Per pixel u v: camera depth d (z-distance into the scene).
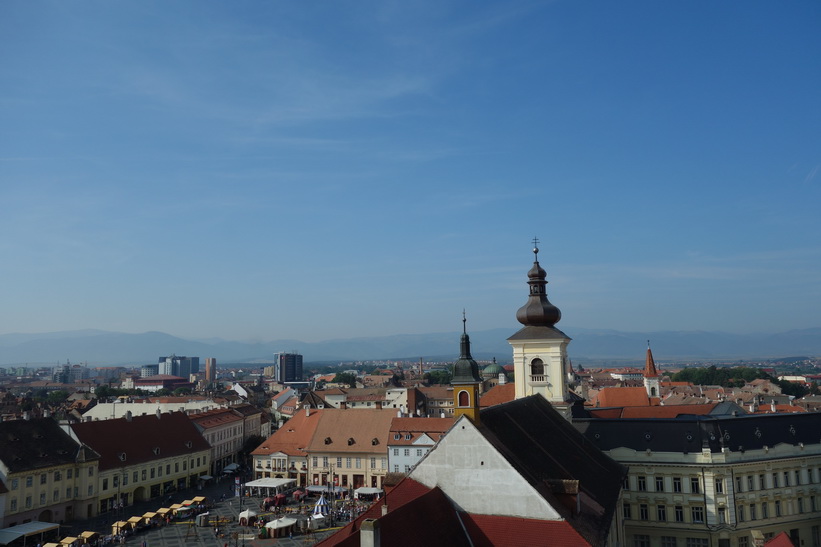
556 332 97.94
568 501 53.28
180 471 153.00
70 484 122.75
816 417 104.44
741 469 95.25
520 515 50.75
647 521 96.31
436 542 47.28
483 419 58.12
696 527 93.38
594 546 48.41
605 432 101.75
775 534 95.50
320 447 153.38
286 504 134.12
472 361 56.62
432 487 54.06
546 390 97.19
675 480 95.62
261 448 160.50
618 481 75.31
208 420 179.38
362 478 149.38
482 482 52.31
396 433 149.50
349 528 51.47
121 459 135.00
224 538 106.88
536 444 65.19
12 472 110.06
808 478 99.00
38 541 107.12
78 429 131.25
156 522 117.38
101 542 102.06
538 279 100.38
